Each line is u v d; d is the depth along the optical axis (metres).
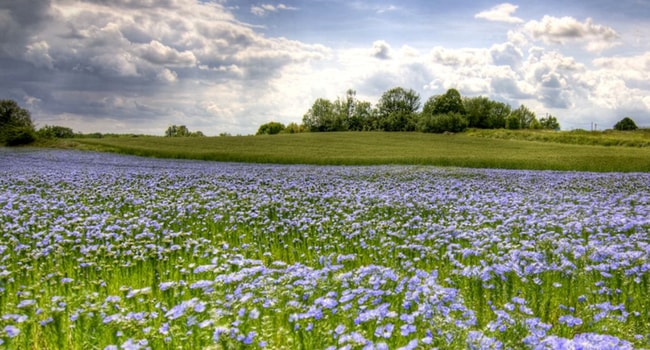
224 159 47.62
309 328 5.42
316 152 57.72
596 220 12.62
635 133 80.56
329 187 21.77
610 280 7.84
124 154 53.56
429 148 64.81
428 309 5.74
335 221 13.46
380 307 5.69
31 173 26.72
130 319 5.57
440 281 8.13
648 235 11.34
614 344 4.67
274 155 49.62
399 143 74.25
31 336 5.91
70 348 5.84
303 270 7.50
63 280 7.33
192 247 10.45
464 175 29.38
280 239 11.49
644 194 20.33
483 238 11.01
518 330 5.48
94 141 67.75
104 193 18.75
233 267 8.54
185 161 44.28
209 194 18.61
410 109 138.88
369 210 15.52
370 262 9.95
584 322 6.46
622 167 36.31
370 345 4.77
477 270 7.59
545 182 25.11
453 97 121.81
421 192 19.84
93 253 9.66
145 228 11.61
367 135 91.44
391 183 23.84
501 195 19.34
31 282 8.14
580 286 7.73
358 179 26.47
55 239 10.27
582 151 57.16
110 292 7.86
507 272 7.73
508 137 83.50
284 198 17.77
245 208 15.69
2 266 8.23
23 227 11.84
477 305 7.13
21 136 63.28
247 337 5.04
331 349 4.84
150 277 8.51
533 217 13.20
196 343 5.43
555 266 7.83
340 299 6.15
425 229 12.31
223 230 12.75
